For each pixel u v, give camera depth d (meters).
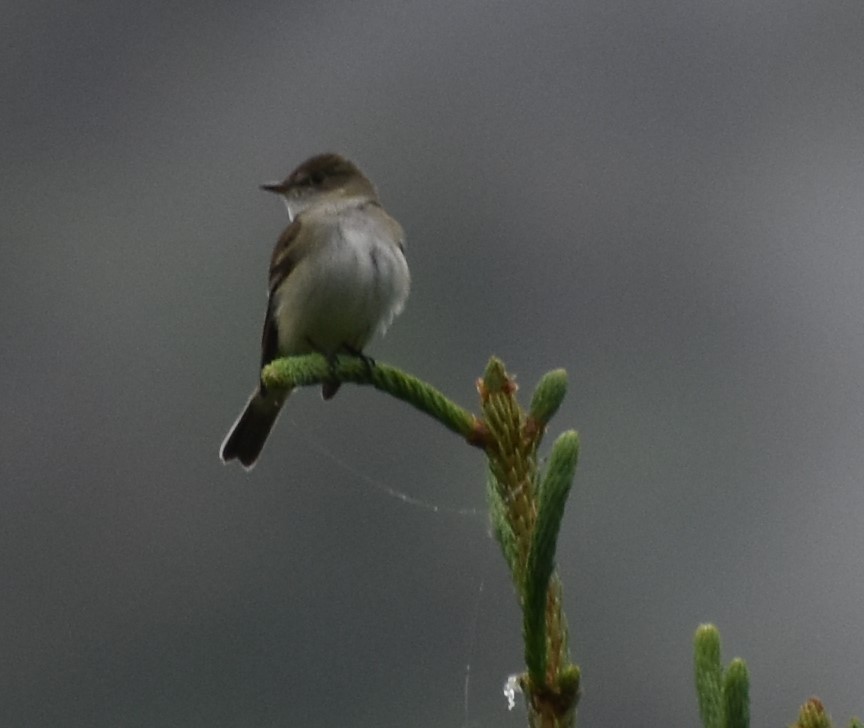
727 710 3.08
